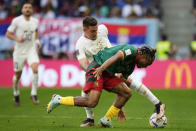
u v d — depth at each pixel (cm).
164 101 4106
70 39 5772
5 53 5906
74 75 5462
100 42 2686
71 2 6712
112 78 2478
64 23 5766
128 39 5872
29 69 5503
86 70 2495
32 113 3341
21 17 3981
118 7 6594
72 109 3416
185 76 5347
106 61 2339
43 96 4419
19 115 3244
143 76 5384
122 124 2720
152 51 2403
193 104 3897
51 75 5506
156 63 5397
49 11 6562
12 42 5891
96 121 2873
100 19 5869
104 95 4459
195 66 5347
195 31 6931
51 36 5775
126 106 3731
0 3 6612
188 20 6988
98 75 2344
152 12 6625
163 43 6053
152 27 5872
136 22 5878
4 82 5653
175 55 6144
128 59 2394
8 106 3819
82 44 2675
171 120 2931
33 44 4019
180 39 6900
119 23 5869
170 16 6994
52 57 5834
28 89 5041
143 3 6731
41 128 2508
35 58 3975
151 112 3353
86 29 2634
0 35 5891
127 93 2473
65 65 5497
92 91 2420
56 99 2473
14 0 6438
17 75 3938
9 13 6525
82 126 2603
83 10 6562
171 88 5253
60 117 3072
